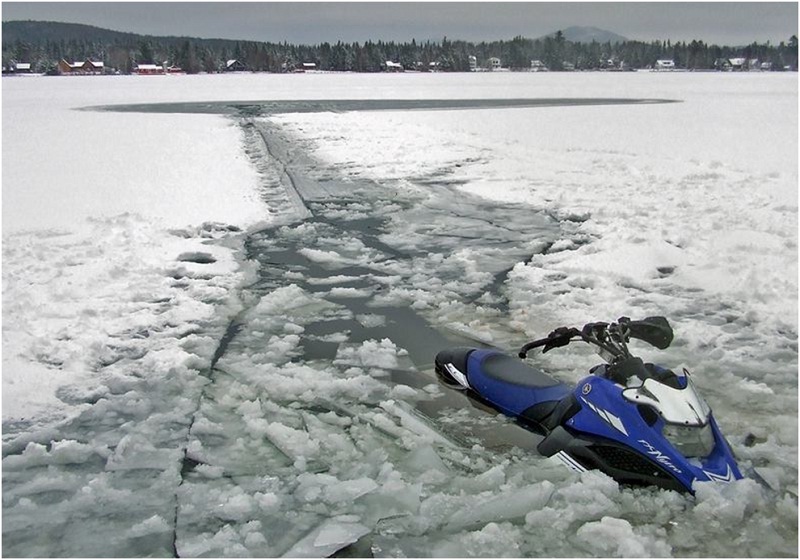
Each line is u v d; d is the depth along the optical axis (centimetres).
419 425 471
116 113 3512
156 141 2230
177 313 693
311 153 1944
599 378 407
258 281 808
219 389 533
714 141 2112
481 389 502
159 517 373
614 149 1930
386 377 555
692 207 1127
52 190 1355
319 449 444
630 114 3183
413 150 1970
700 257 857
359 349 604
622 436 387
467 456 435
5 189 1364
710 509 358
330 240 995
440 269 854
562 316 680
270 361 585
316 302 732
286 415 491
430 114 3266
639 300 721
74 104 4294
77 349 601
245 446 448
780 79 8988
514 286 777
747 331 637
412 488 393
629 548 337
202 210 1176
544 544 348
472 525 365
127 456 438
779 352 591
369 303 732
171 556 346
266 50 16912
